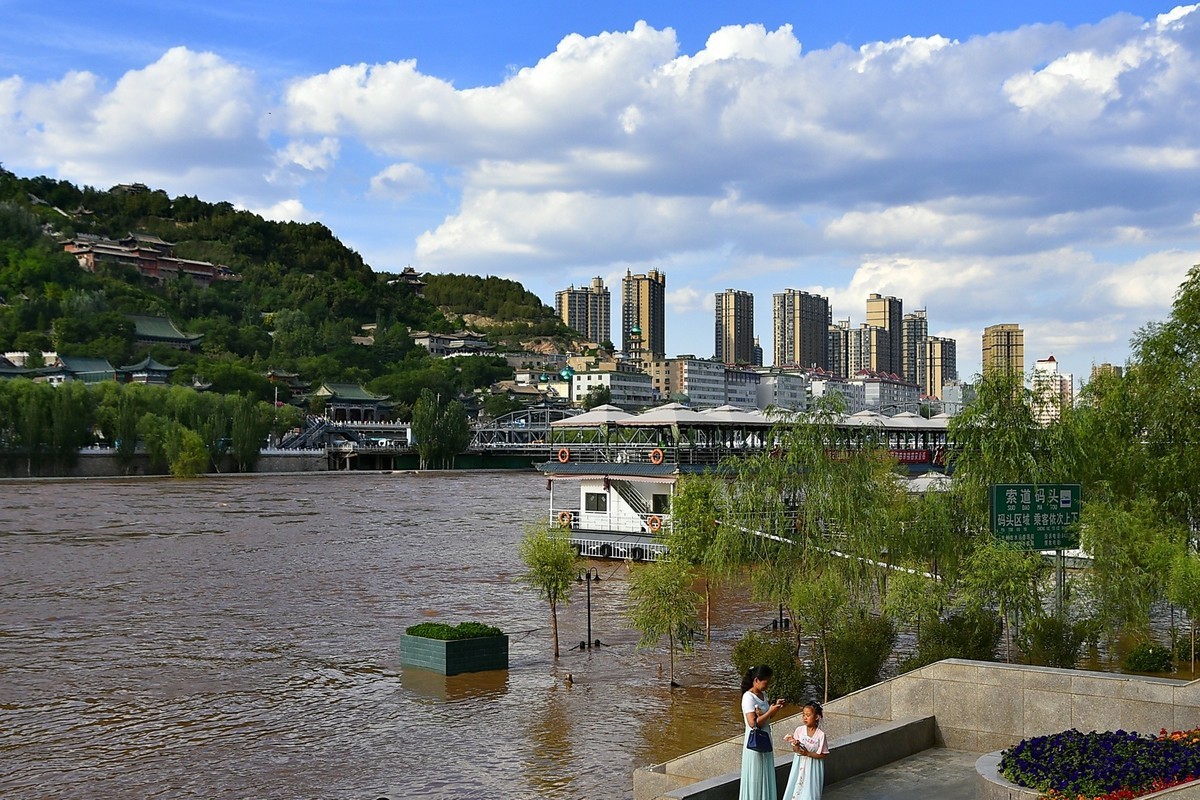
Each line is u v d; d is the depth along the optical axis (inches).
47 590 2869.1
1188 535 1911.9
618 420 3408.0
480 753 1405.0
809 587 1652.3
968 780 895.7
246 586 2960.1
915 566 1852.9
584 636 2212.1
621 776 1300.4
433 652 1875.0
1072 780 748.0
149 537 4192.9
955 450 2053.4
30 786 1295.5
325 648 2106.3
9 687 1790.1
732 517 2005.4
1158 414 1973.4
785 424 2022.6
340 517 5231.3
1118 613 1803.6
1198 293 1977.1
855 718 1049.5
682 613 1774.1
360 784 1289.4
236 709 1646.2
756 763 817.5
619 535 3324.3
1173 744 781.9
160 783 1305.4
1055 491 1680.6
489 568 3351.4
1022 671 960.9
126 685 1802.4
